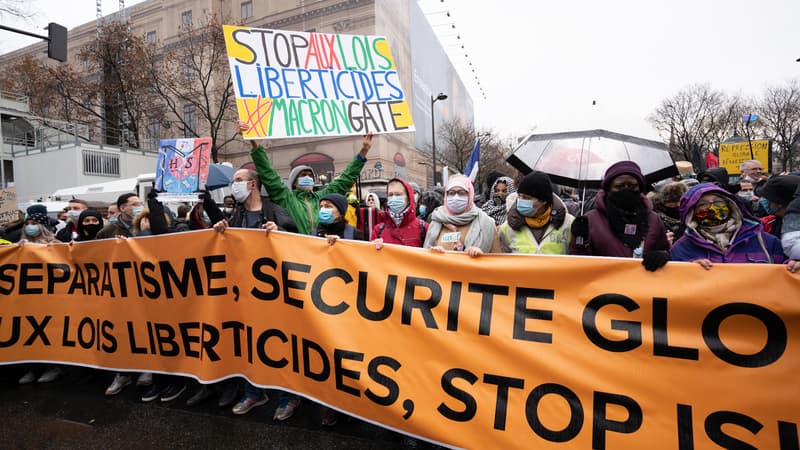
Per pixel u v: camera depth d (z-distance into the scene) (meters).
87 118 27.91
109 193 15.11
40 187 22.11
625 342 2.20
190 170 3.65
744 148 11.31
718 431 2.00
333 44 3.83
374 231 4.00
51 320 3.79
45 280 3.81
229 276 3.17
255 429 3.01
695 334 2.11
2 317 3.86
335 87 3.79
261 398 3.38
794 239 2.21
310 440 2.86
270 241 3.04
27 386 3.87
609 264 2.30
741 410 1.98
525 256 2.46
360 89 3.87
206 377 3.21
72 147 20.89
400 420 2.52
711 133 39.56
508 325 2.40
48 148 21.75
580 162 4.21
